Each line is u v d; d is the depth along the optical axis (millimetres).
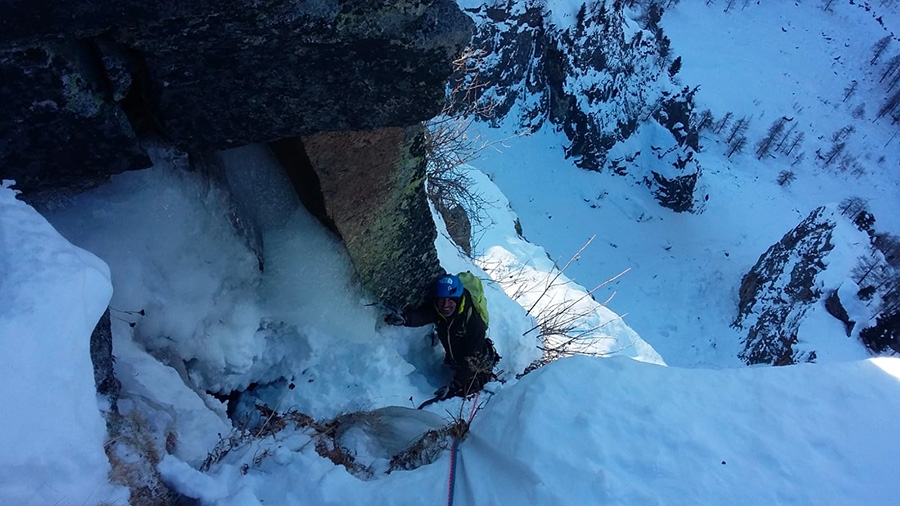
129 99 2744
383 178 3646
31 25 2121
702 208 32719
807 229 24516
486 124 25375
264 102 2783
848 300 21969
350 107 2941
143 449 2400
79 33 2217
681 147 30359
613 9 26984
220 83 2645
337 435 3559
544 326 5898
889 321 21078
